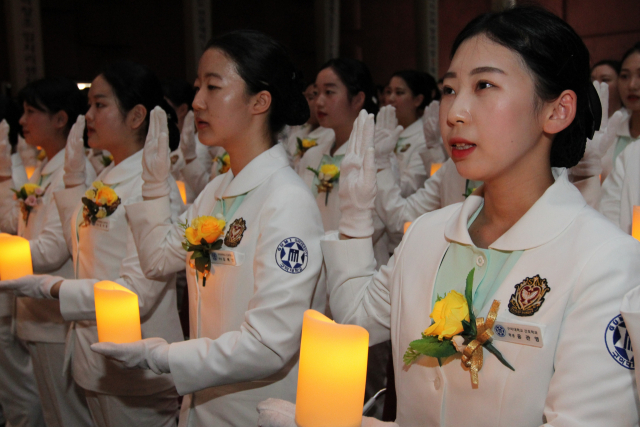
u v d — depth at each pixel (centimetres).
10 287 216
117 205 232
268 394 164
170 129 258
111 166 259
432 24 1267
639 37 1221
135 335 163
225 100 167
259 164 169
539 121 105
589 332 94
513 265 107
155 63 1111
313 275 154
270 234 154
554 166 115
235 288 161
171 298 230
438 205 282
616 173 259
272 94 172
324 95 334
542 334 98
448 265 118
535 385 99
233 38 169
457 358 109
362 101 336
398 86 497
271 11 1274
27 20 838
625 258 96
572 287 98
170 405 234
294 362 166
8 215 342
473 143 105
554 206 105
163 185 203
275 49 171
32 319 268
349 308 142
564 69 103
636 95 321
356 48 1409
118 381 220
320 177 319
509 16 105
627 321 86
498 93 102
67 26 1009
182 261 197
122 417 225
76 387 271
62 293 210
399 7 1383
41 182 319
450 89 110
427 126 397
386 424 112
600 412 90
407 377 119
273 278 150
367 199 142
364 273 143
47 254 272
